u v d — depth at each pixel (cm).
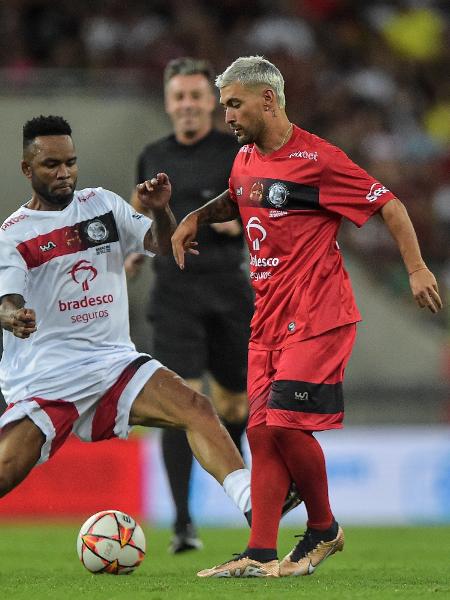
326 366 1812
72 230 1952
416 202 5306
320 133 5391
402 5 6362
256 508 1833
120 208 2002
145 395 1952
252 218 1864
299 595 1591
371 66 5906
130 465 3909
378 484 3994
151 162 2648
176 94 2597
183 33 5369
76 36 5341
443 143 5697
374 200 1802
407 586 1747
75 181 1947
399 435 4028
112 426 1980
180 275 2598
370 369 4659
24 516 3859
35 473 3872
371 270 4934
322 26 5894
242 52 5462
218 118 3002
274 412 1802
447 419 4534
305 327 1812
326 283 1827
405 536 3288
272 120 1839
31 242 1927
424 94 6028
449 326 4794
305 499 1872
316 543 1895
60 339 1966
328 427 1819
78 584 1789
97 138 4606
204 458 1909
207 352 2648
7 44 5256
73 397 1950
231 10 5697
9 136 4566
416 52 6166
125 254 2019
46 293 1948
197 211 1964
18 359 1967
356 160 5388
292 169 1825
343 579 1853
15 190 4578
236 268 2614
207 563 2291
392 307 4762
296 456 1817
